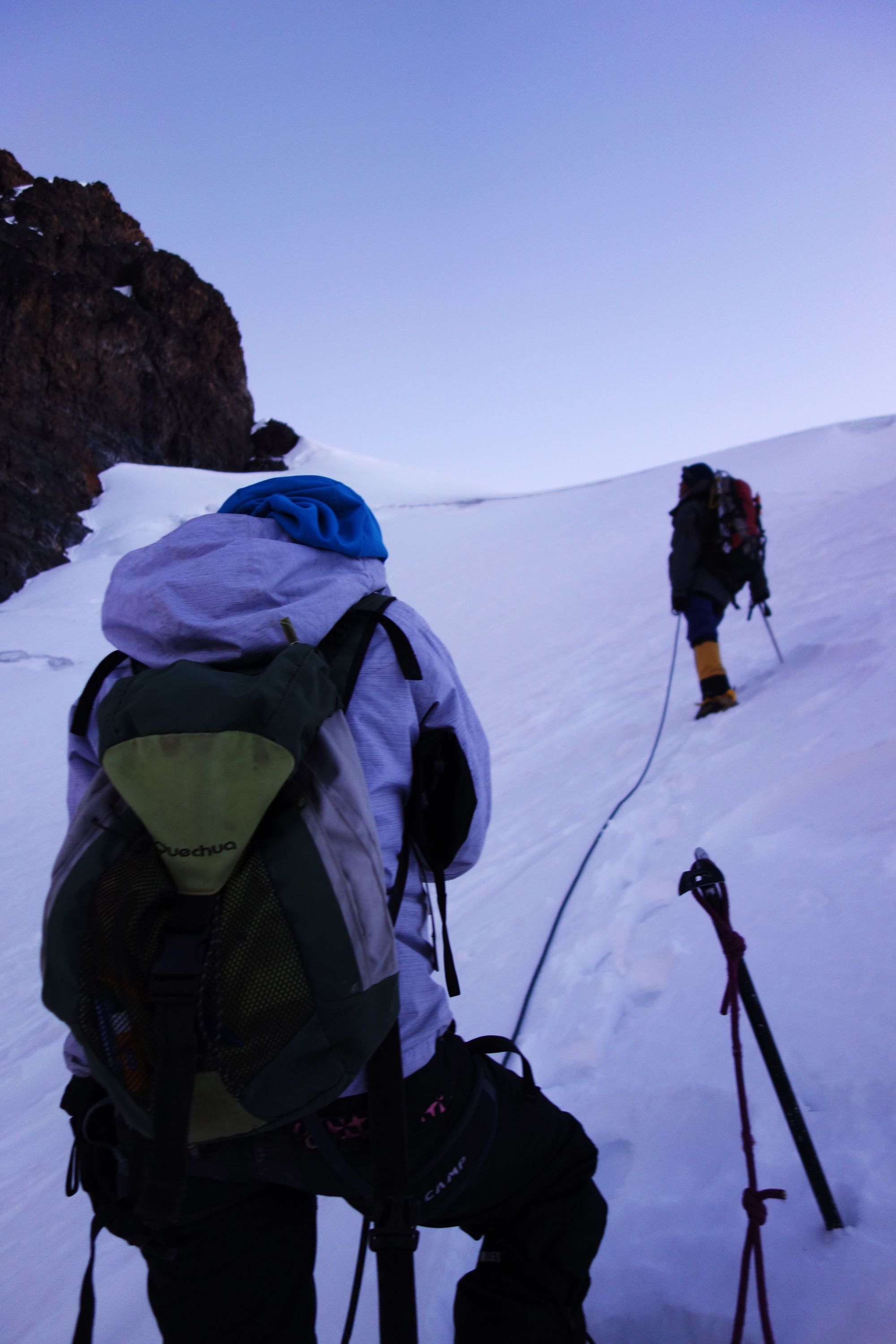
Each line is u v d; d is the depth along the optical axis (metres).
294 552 1.28
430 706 1.31
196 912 0.99
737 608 5.45
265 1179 1.16
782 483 23.12
